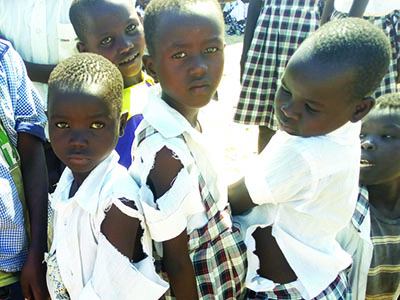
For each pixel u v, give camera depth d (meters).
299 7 3.38
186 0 1.34
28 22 2.64
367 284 1.89
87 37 2.17
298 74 1.35
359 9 2.67
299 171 1.47
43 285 1.66
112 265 1.35
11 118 1.65
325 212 1.54
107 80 1.33
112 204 1.34
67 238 1.43
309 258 1.57
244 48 3.76
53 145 1.36
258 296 1.66
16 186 1.71
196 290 1.52
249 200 1.62
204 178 1.52
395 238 1.83
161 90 1.52
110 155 1.45
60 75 1.31
